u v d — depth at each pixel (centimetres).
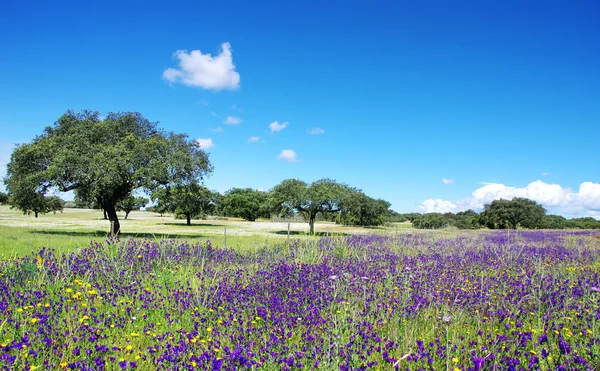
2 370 378
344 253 1323
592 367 410
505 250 1397
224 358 416
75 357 439
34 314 532
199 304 642
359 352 441
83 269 862
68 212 10956
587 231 3719
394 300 652
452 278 843
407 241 1866
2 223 4609
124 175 2683
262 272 889
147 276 882
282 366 409
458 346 456
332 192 4262
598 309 584
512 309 596
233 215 10575
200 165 2872
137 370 412
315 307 630
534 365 404
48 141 2734
